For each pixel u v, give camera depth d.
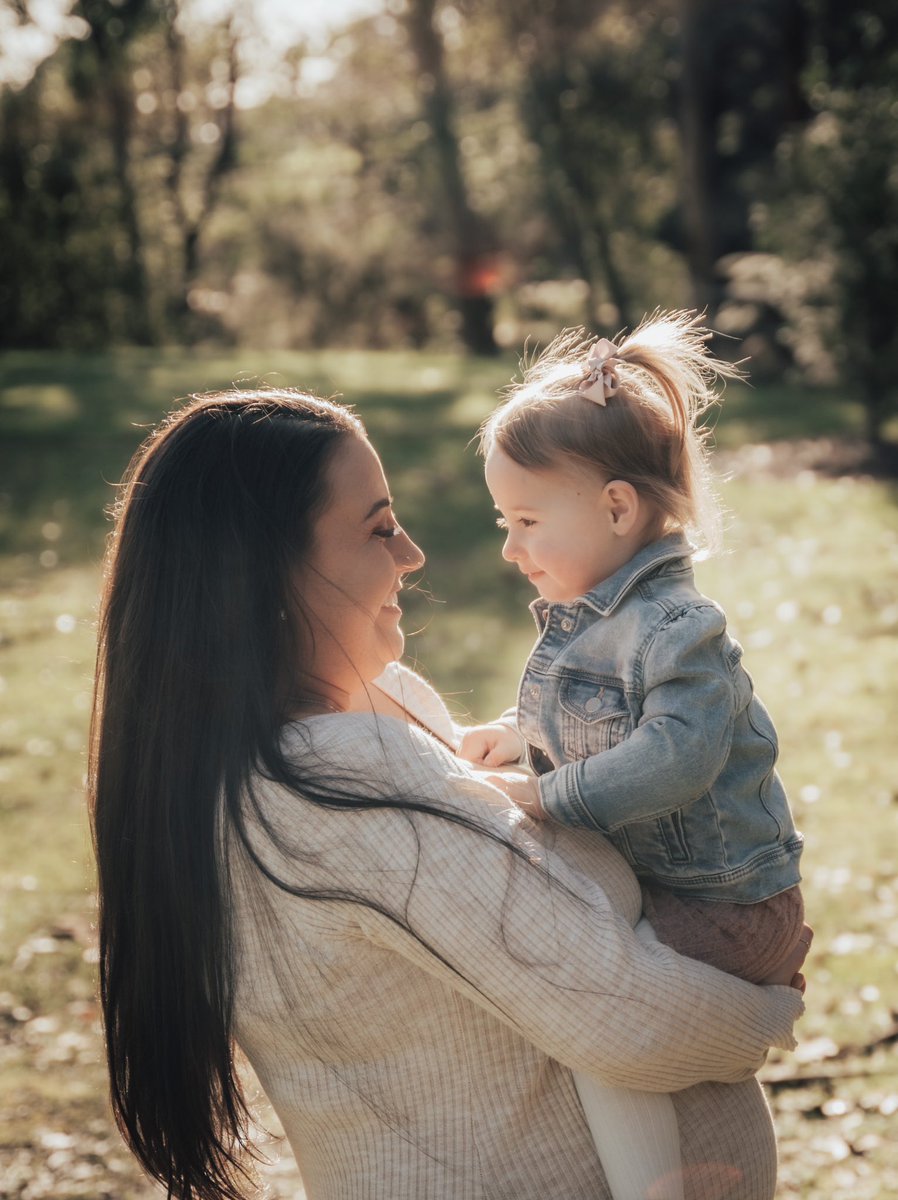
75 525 12.75
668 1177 1.49
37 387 20.11
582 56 30.77
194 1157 1.54
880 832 5.71
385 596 1.57
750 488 13.26
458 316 38.81
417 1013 1.44
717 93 32.91
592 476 1.78
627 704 1.74
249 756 1.44
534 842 1.50
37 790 6.77
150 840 1.47
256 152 39.62
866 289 14.99
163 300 34.25
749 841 1.73
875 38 17.59
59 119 28.69
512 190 34.47
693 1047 1.47
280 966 1.44
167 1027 1.49
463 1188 1.45
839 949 4.77
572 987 1.39
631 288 33.28
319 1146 1.52
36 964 5.03
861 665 8.00
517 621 9.50
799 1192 3.55
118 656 1.51
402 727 1.52
